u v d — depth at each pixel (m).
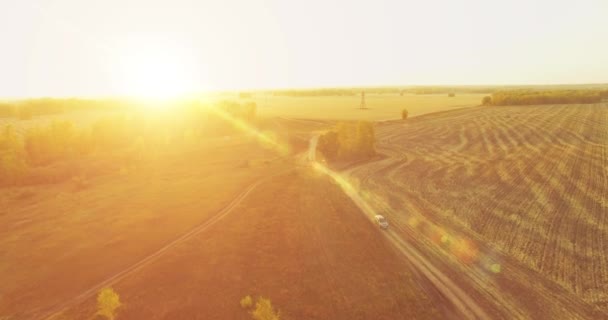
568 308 31.48
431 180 69.50
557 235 44.69
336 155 91.69
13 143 82.31
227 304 30.25
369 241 43.25
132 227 44.12
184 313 28.86
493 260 39.50
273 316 27.81
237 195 57.12
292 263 37.09
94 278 33.25
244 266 36.03
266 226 45.34
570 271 36.97
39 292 30.94
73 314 28.27
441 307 31.66
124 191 59.34
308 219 48.38
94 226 44.25
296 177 69.25
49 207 51.25
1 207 51.12
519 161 80.12
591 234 44.56
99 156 89.94
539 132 112.19
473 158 85.50
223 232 43.22
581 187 61.69
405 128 133.38
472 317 30.44
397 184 67.44
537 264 38.44
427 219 50.66
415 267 38.12
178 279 33.41
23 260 35.81
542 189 61.56
